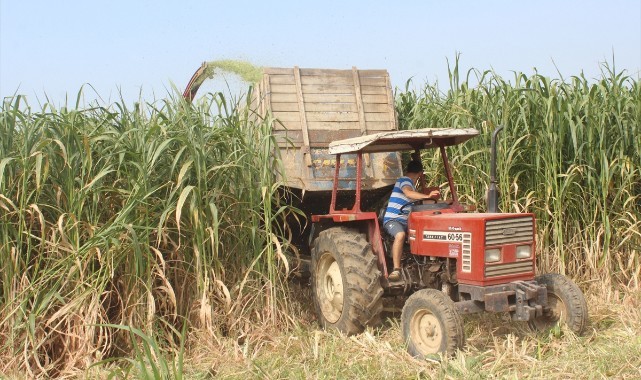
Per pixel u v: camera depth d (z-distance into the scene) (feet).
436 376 17.42
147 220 20.56
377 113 27.78
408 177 23.07
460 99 29.25
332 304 23.00
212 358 19.85
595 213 26.30
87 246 19.60
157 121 21.93
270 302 22.27
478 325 22.48
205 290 20.95
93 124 21.76
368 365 18.54
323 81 27.40
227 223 22.67
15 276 19.69
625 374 16.72
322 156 26.35
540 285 20.07
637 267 26.21
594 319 22.70
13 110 20.17
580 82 28.40
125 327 14.44
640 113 27.14
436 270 21.39
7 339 19.56
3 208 19.84
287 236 28.30
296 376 17.81
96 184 20.68
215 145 22.65
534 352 19.51
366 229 23.34
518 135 27.32
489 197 21.63
